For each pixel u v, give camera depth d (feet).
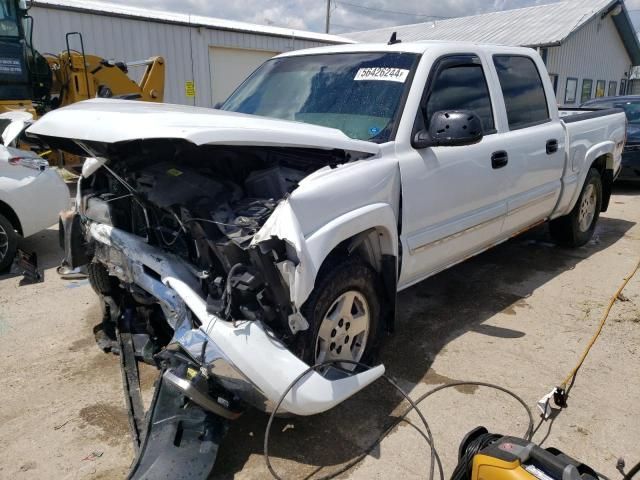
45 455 8.70
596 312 14.05
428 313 13.93
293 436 9.18
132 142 8.50
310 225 8.30
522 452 6.40
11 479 8.20
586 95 79.46
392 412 9.87
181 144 8.45
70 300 14.62
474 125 9.83
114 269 10.53
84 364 11.35
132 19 43.09
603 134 18.51
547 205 15.97
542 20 75.31
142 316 11.48
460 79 12.48
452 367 11.37
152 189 8.68
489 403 10.15
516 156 13.69
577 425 9.53
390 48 12.25
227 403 8.11
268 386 7.70
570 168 16.62
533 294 15.21
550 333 12.90
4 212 17.20
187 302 8.28
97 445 8.95
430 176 11.00
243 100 13.64
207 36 47.83
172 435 7.89
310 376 7.96
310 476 8.28
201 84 48.60
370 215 9.34
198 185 8.45
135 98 15.28
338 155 9.56
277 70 13.83
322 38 57.21
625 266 17.53
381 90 11.39
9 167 17.19
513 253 18.81
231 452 8.77
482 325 13.28
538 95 15.47
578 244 19.20
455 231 12.07
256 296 7.86
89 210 11.23
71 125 8.70
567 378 10.77
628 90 90.27
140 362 11.24
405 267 10.96
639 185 32.32
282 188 8.55
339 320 9.54
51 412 9.77
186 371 7.95
